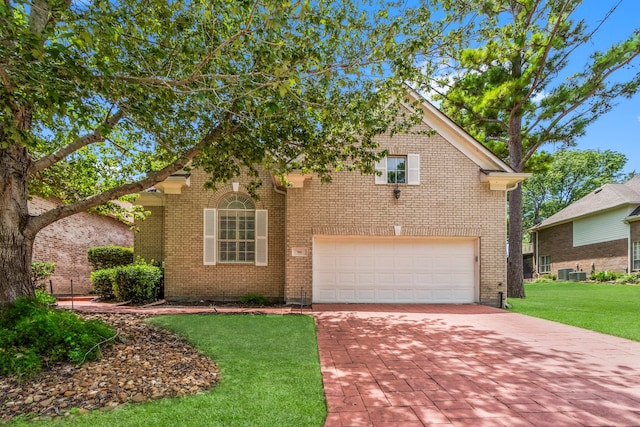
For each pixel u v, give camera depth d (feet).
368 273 36.78
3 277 18.12
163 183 35.88
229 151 23.49
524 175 35.99
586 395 13.43
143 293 34.63
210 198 37.27
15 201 18.84
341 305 34.76
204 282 36.81
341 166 25.93
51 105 12.37
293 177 34.96
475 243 37.22
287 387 13.65
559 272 83.30
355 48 18.42
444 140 37.17
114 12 14.28
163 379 14.11
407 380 14.80
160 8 15.52
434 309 32.94
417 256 37.11
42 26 16.46
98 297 37.37
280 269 37.55
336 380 14.71
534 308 34.68
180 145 23.54
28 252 19.31
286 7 14.30
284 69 13.94
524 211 139.13
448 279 37.06
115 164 29.78
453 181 36.83
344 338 21.79
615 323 26.71
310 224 35.73
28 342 15.08
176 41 17.47
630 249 69.51
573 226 85.15
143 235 39.11
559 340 21.74
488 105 47.09
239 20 17.04
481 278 36.24
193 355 17.46
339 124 21.07
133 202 38.99
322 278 36.47
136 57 16.46
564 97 43.96
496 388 14.02
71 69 12.46
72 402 11.95
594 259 78.28
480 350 19.39
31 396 12.22
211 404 12.00
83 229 49.29
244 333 21.91
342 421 11.16
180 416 11.10
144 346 18.17
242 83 15.76
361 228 35.88
